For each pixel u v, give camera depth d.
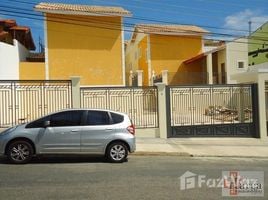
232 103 20.28
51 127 12.43
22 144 12.23
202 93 19.77
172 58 40.22
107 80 32.47
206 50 41.69
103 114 12.86
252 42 34.97
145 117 18.89
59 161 12.80
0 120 17.47
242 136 20.17
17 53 29.89
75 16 32.06
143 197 7.97
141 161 13.27
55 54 31.70
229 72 34.50
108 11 32.03
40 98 17.91
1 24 32.16
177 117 19.39
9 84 17.61
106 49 32.53
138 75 36.56
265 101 20.44
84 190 8.54
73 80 17.83
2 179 9.73
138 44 44.62
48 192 8.31
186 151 15.72
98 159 13.31
